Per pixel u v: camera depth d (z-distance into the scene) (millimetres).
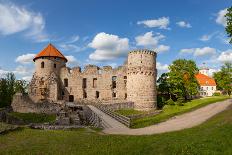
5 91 92125
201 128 29141
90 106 67000
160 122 44812
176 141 22328
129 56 77938
